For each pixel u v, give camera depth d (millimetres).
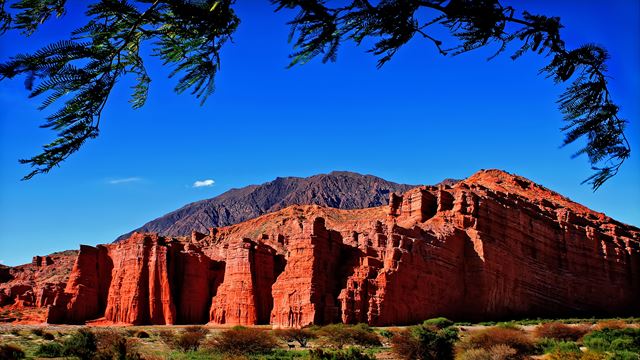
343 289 66375
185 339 45844
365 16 5238
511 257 82688
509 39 5441
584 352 37875
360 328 52594
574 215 104062
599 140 5586
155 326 80125
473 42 5441
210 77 5648
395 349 38469
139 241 89500
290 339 53250
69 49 4949
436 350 37938
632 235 118062
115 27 5223
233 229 147500
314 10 5039
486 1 5164
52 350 41906
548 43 5395
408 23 5320
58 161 5250
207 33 5398
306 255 68938
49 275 119812
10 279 121062
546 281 88062
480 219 83375
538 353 40938
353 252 73625
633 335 46500
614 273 100125
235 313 80312
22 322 89000
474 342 39219
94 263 93625
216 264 93688
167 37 5496
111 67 5336
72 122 5211
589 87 5527
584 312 91500
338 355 34625
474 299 76500
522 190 125875
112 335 46781
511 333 41062
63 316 85625
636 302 102562
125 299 85500
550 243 93312
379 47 5426
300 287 67125
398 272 68812
